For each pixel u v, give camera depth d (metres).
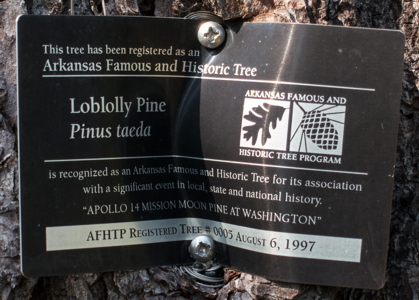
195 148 0.21
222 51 0.20
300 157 0.20
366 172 0.20
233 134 0.20
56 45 0.20
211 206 0.21
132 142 0.21
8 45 0.21
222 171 0.21
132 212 0.21
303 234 0.20
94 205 0.21
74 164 0.20
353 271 0.20
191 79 0.21
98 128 0.20
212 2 0.21
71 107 0.20
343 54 0.20
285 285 0.20
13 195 0.21
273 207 0.20
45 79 0.20
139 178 0.21
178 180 0.21
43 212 0.20
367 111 0.20
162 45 0.20
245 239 0.21
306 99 0.20
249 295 0.21
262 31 0.20
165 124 0.21
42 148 0.20
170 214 0.21
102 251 0.21
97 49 0.20
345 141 0.20
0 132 0.21
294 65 0.20
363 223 0.20
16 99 0.21
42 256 0.20
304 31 0.20
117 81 0.20
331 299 0.21
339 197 0.20
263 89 0.20
